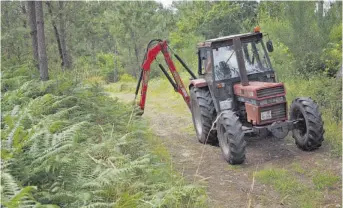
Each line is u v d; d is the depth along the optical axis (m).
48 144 4.50
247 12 30.22
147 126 8.87
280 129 6.72
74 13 18.11
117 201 4.14
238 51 7.47
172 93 17.50
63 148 4.20
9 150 4.24
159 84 20.64
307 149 6.88
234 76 7.65
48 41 18.22
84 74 15.17
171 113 12.59
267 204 5.12
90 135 6.64
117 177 4.53
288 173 6.04
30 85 8.90
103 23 29.16
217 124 7.07
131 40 30.09
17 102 7.79
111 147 5.79
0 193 3.32
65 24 18.67
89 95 9.10
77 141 5.44
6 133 4.89
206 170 6.59
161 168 5.70
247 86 7.11
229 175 6.28
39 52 9.73
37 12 9.59
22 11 16.00
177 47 31.42
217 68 7.71
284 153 7.00
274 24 13.69
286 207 5.00
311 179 5.77
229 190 5.67
